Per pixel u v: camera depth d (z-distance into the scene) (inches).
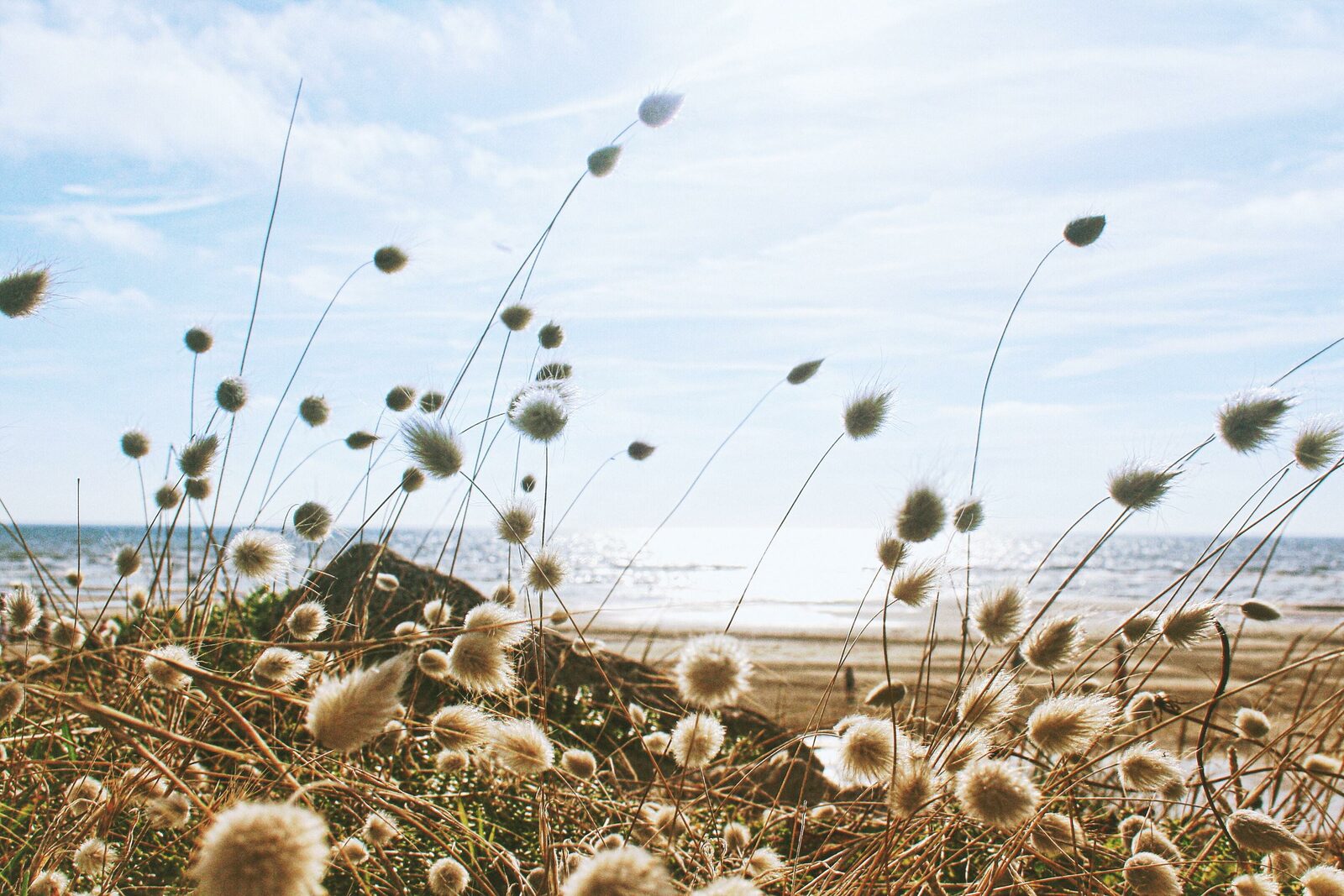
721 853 87.7
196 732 83.1
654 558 2930.6
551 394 99.7
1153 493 95.3
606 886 39.9
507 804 106.9
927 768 68.6
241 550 90.4
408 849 93.7
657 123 137.9
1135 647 99.6
